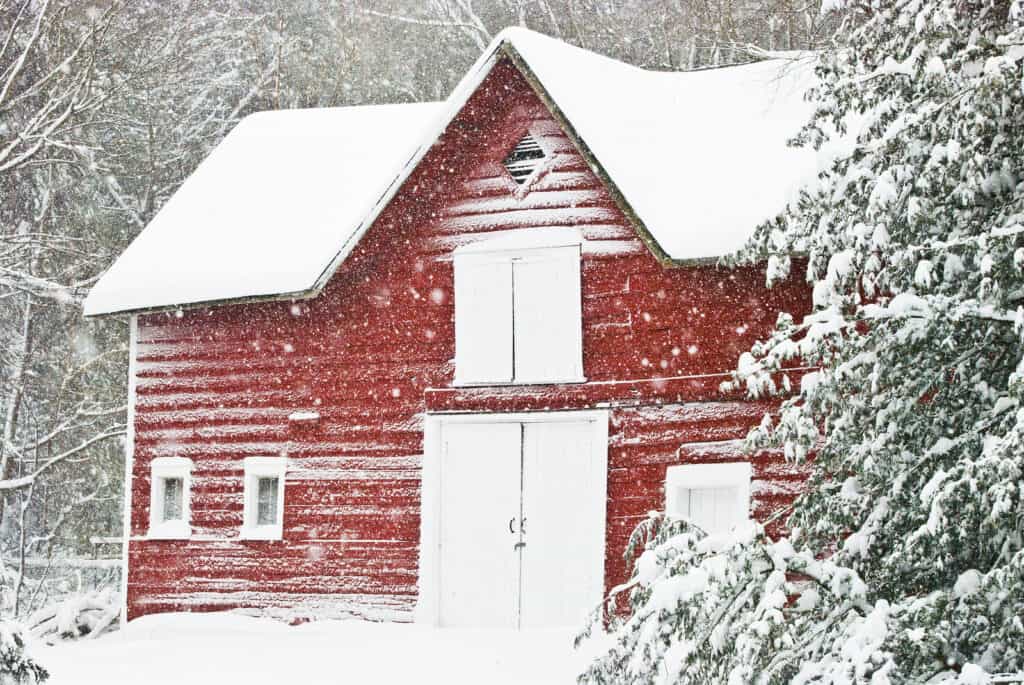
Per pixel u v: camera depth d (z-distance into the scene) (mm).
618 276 20141
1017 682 10617
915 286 12438
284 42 41938
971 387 12680
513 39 20047
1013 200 12656
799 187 13117
